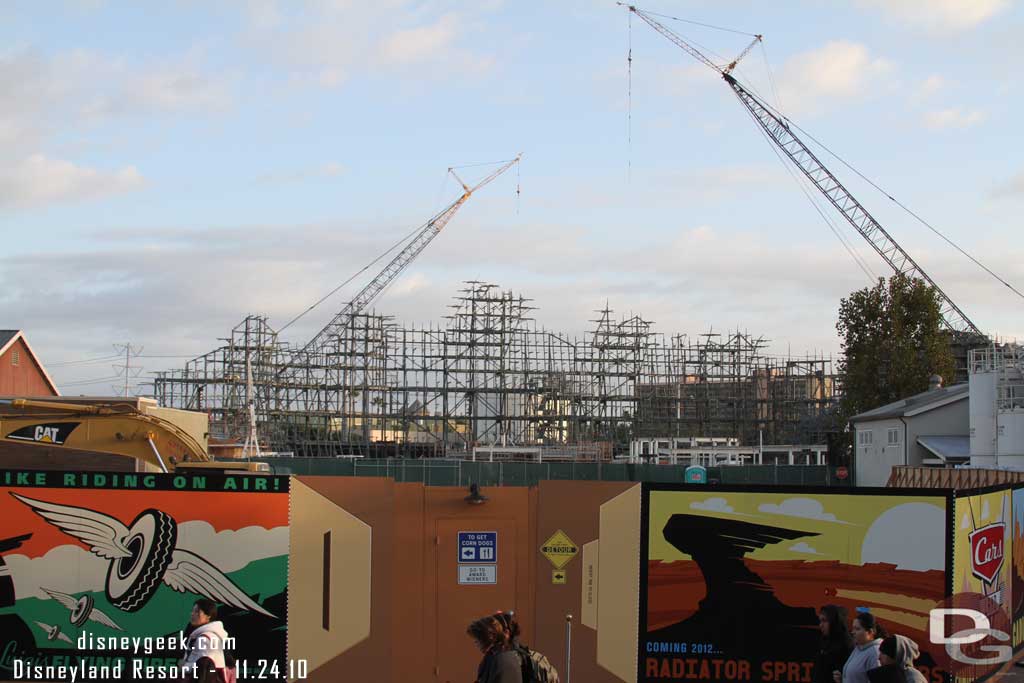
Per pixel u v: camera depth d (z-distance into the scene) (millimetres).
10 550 15531
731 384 129875
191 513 15539
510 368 125750
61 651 15438
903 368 86062
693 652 15844
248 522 15547
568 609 15875
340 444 113000
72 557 15539
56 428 24578
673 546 15961
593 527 15977
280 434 118125
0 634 15484
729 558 15938
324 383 125062
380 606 15602
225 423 110688
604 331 128500
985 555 17734
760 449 96312
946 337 89000
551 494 15984
